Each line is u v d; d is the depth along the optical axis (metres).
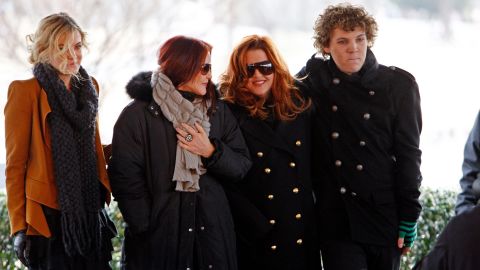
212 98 8.41
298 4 36.88
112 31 21.06
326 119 8.70
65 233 8.06
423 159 25.16
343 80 8.57
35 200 7.98
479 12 42.91
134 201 8.21
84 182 8.25
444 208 11.94
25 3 20.03
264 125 8.66
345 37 8.36
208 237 8.26
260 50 8.54
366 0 37.69
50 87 8.01
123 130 8.19
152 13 21.67
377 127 8.55
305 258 8.88
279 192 8.66
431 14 41.78
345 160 8.65
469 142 7.92
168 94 8.14
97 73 20.44
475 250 5.36
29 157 8.09
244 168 8.41
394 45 38.31
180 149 8.15
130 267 8.38
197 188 8.19
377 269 8.91
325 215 8.83
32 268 8.21
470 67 36.22
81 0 20.27
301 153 8.69
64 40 7.97
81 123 8.11
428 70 35.81
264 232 8.59
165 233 8.20
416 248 11.80
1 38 19.94
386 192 8.69
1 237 11.81
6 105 8.06
